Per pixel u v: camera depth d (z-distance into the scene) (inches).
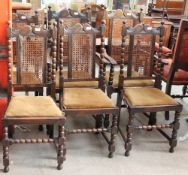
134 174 91.0
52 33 96.1
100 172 91.0
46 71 100.0
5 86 97.5
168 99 99.3
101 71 107.1
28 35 95.3
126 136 103.8
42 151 99.3
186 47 112.4
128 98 100.0
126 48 124.6
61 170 90.6
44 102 91.7
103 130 95.7
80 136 110.3
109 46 132.9
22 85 98.6
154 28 108.1
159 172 92.7
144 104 96.0
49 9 140.4
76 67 105.3
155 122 116.3
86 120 123.5
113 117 94.5
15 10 156.5
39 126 111.6
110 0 220.2
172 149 103.0
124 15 142.9
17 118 83.4
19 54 96.4
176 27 187.2
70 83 107.0
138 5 216.1
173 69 116.6
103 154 99.9
